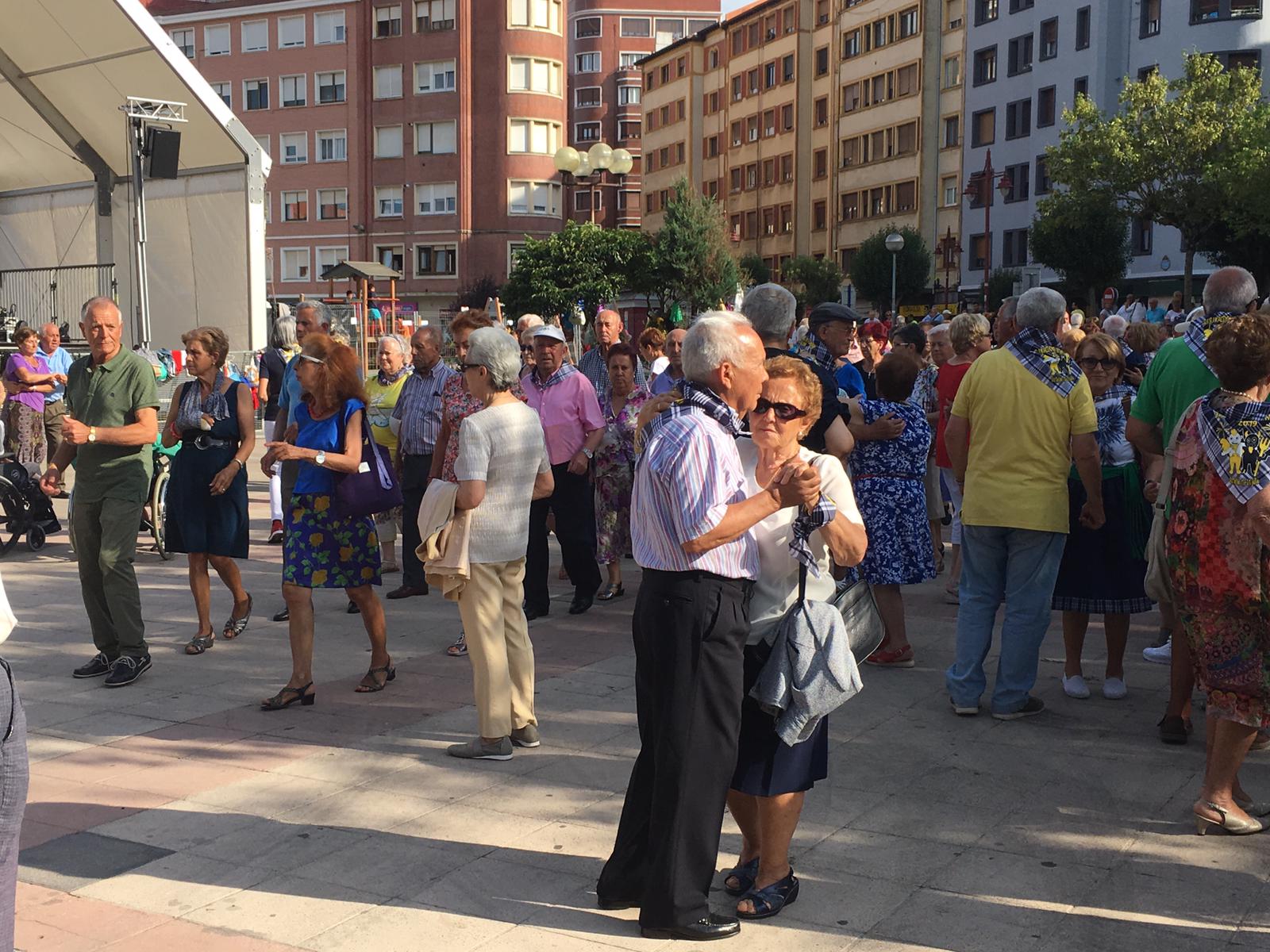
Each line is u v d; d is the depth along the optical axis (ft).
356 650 24.68
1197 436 15.11
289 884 13.93
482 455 17.58
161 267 66.54
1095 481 19.36
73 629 26.58
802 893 13.51
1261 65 162.30
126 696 21.56
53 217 72.33
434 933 12.73
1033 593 19.47
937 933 12.59
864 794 16.47
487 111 202.28
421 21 202.18
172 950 12.40
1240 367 14.71
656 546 12.21
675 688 12.14
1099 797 16.38
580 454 27.27
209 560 25.11
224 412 24.13
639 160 299.79
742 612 12.30
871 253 187.21
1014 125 190.29
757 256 236.84
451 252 204.44
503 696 17.97
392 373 31.07
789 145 236.63
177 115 59.41
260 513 43.09
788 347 18.04
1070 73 179.42
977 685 19.86
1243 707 14.79
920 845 14.80
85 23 58.59
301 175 209.67
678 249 171.22
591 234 163.43
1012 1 189.16
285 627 26.73
